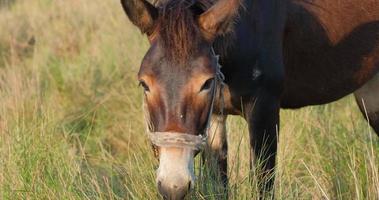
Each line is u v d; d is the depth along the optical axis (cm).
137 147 995
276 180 741
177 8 575
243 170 799
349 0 822
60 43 1617
